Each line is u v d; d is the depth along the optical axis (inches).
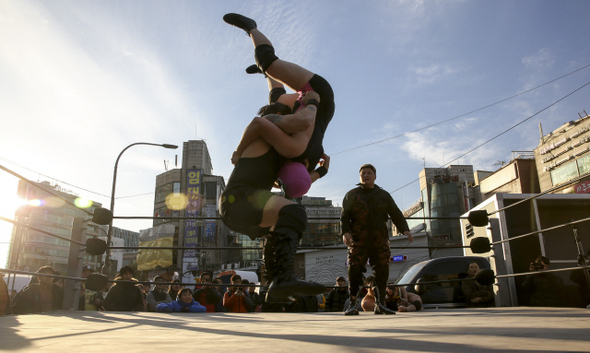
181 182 2372.0
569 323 78.7
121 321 120.9
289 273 78.0
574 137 1537.9
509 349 39.9
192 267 1973.4
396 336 59.4
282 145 88.9
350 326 90.3
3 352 42.7
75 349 45.6
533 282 235.9
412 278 274.5
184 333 73.0
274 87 114.1
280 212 82.6
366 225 175.5
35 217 2765.7
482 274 176.6
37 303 220.1
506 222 254.2
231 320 133.3
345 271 1033.5
